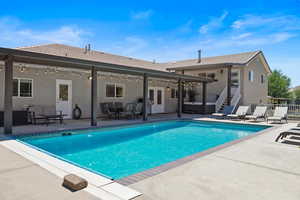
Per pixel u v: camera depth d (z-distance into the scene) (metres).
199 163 4.02
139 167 5.05
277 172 3.59
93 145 7.11
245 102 16.16
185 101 17.78
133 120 11.46
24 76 9.73
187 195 2.72
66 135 7.78
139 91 15.52
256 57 18.00
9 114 6.81
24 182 3.08
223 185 3.04
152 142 7.69
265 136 6.99
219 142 7.76
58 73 11.02
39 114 9.59
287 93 40.97
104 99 13.10
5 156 4.38
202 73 17.95
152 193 2.77
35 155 4.46
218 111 14.88
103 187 2.94
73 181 2.89
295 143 5.92
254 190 2.89
